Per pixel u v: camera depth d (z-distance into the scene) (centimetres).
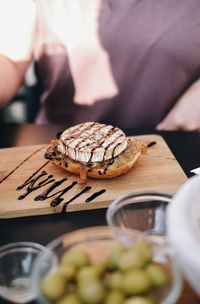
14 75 88
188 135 66
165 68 85
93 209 50
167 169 56
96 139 56
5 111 94
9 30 86
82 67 89
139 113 90
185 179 54
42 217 49
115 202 43
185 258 30
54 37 87
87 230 36
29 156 60
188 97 87
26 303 36
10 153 61
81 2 83
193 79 85
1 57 87
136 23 83
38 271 33
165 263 34
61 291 31
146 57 85
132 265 33
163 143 62
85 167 53
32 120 96
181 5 81
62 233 46
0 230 47
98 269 33
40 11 85
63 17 85
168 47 83
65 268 33
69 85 91
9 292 37
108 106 91
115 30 84
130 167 55
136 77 87
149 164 57
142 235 36
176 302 35
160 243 36
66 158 55
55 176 55
